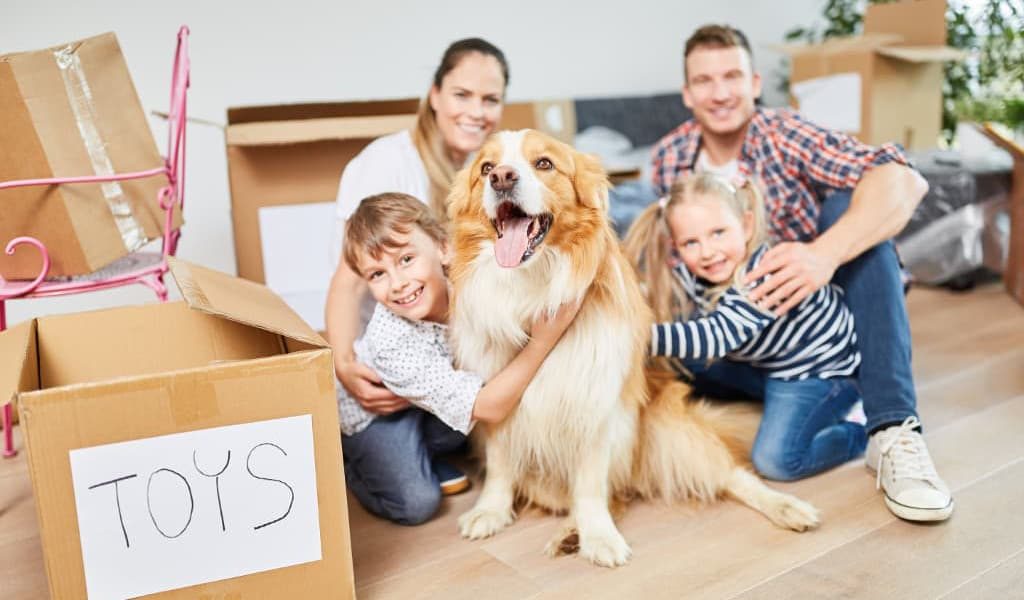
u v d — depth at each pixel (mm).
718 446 1616
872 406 1644
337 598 1226
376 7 3047
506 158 1357
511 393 1426
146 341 1420
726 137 2123
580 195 1398
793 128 1981
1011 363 2256
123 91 1661
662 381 1691
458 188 1446
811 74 3314
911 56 3047
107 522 1090
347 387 1593
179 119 1766
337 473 1196
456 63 1867
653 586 1329
